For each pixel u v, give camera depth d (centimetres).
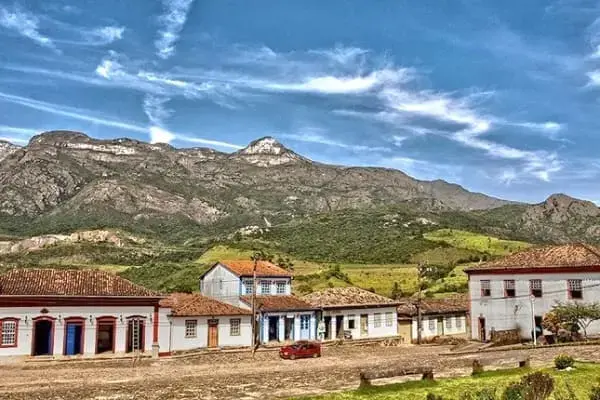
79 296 4956
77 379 3516
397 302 7100
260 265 7000
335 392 2795
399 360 4553
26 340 4772
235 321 5906
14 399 2742
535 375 2356
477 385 2852
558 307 5281
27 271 5228
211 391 2927
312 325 6512
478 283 6100
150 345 5266
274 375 3547
